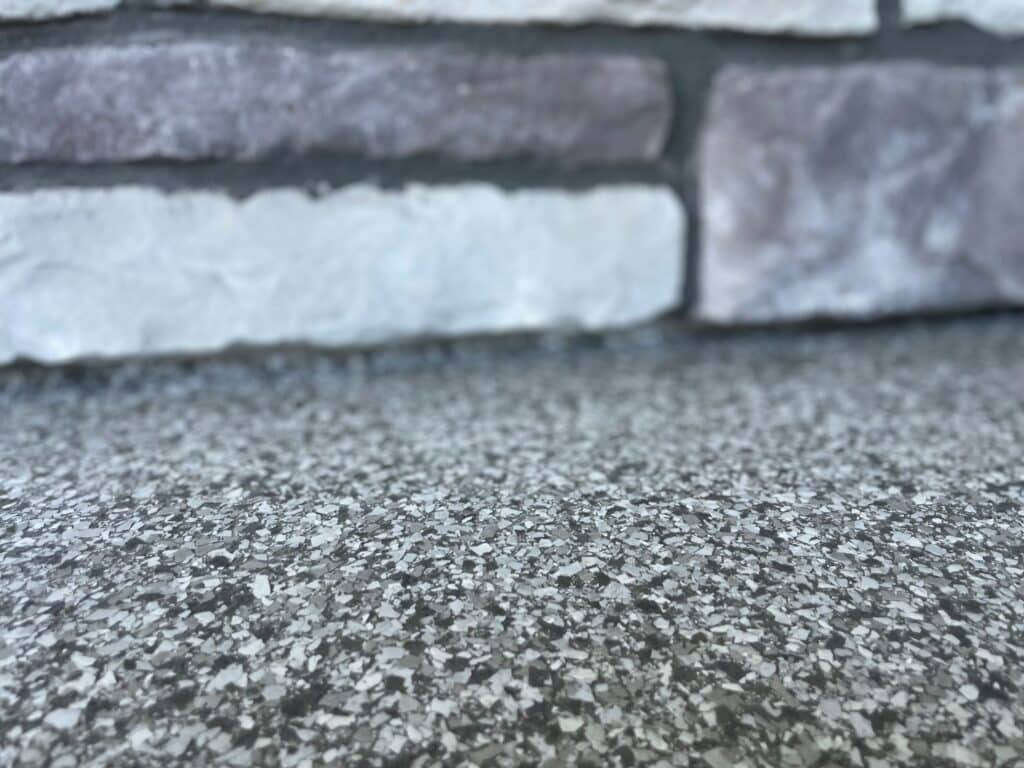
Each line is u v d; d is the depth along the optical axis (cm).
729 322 40
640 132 37
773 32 36
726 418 32
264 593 22
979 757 17
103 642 20
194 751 17
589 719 18
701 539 24
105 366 35
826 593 22
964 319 42
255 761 17
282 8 32
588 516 25
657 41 36
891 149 38
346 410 33
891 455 29
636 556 23
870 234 39
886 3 36
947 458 29
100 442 30
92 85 31
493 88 34
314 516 25
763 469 28
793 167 38
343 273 35
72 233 32
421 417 33
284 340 36
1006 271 40
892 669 19
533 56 35
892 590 22
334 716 18
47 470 28
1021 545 24
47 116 30
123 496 26
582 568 23
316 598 22
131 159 32
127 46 31
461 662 20
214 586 22
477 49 34
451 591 22
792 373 37
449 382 36
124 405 33
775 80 37
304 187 34
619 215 38
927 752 17
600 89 36
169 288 34
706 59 36
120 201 32
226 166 33
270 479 28
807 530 24
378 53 33
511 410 33
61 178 31
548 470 28
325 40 32
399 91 34
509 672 19
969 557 23
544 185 36
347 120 33
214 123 32
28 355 33
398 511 26
